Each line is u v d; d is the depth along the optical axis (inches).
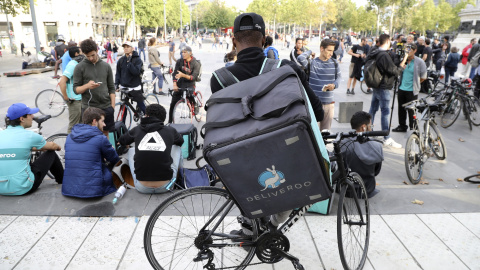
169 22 2935.5
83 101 212.1
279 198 76.6
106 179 155.9
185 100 292.0
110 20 2496.3
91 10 2158.0
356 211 108.9
